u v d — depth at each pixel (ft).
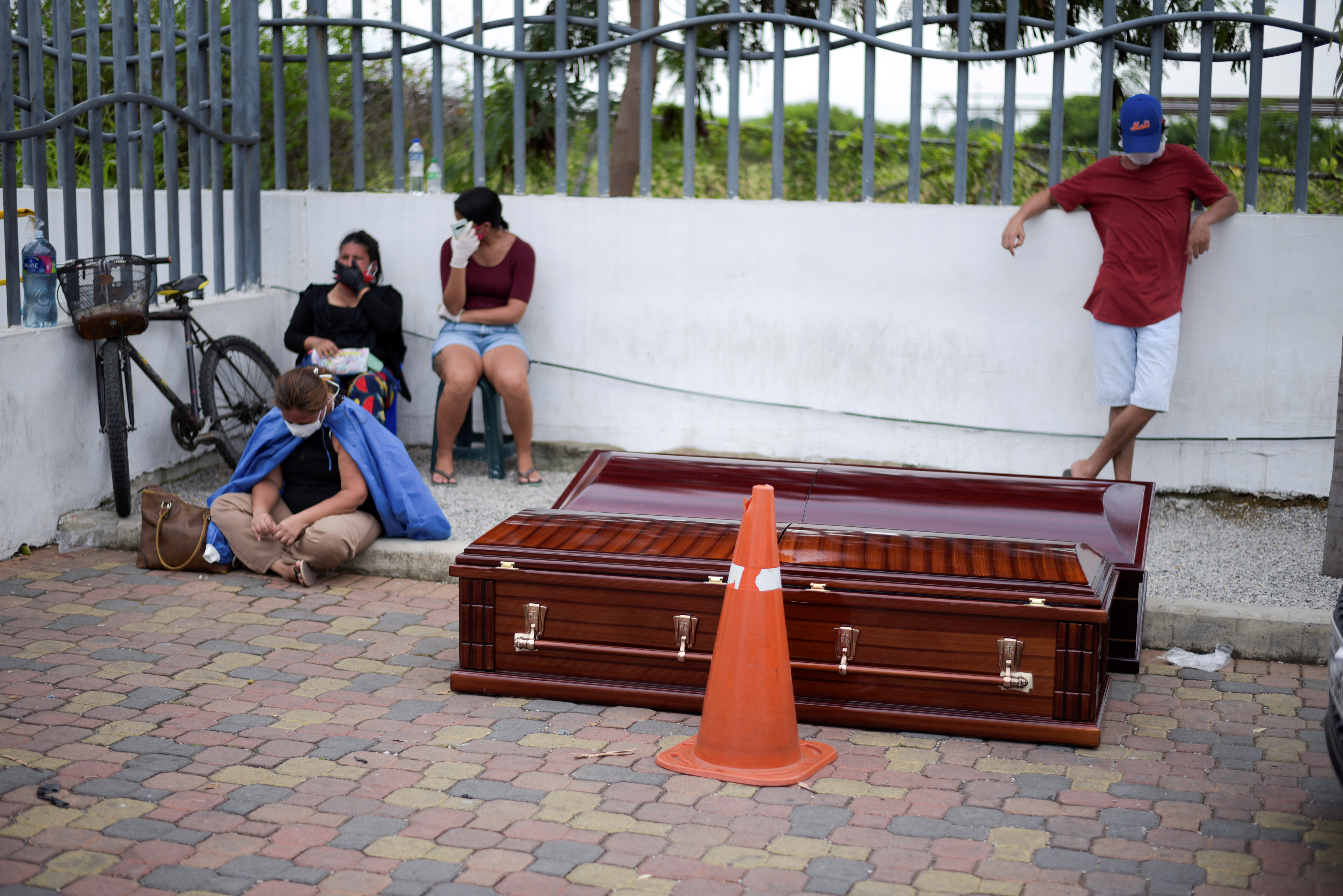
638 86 29.32
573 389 23.56
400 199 23.81
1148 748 12.70
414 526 18.08
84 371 19.72
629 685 13.57
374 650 15.21
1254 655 15.46
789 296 22.35
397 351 22.67
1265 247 20.39
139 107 25.53
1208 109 20.77
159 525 18.03
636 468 16.43
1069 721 12.62
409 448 24.66
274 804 11.16
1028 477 15.78
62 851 10.21
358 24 23.68
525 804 11.27
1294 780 11.98
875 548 13.52
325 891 9.70
